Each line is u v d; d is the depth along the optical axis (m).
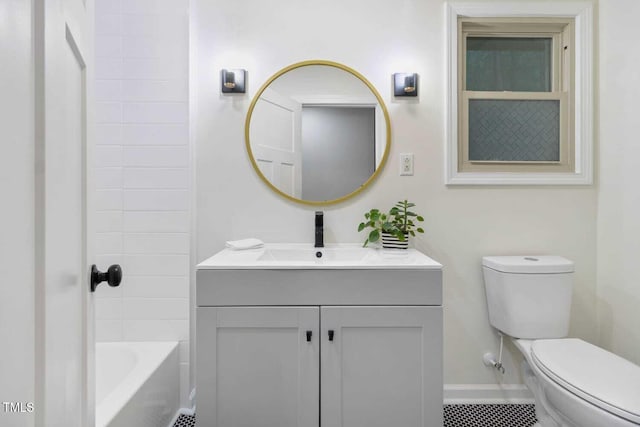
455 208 1.83
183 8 1.78
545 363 1.27
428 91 1.83
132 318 1.78
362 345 1.32
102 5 1.77
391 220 1.81
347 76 1.83
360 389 1.31
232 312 1.31
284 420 1.32
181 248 1.78
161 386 1.57
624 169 1.65
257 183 1.83
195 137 1.82
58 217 0.62
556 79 1.85
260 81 1.83
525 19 1.83
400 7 1.83
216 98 1.82
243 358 1.32
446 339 1.82
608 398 1.06
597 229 1.81
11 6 0.44
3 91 0.43
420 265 1.32
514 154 1.85
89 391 0.80
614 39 1.71
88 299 0.79
